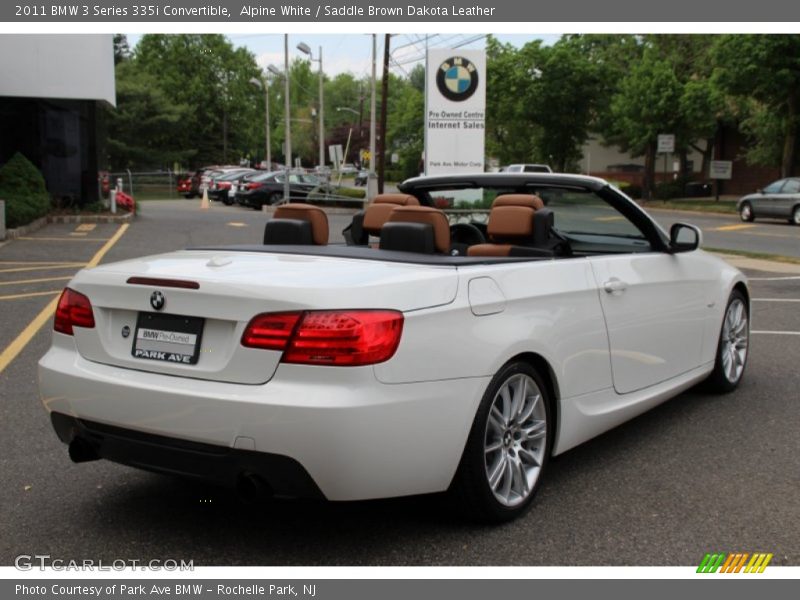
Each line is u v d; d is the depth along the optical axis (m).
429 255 3.86
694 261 5.39
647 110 39.81
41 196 19.98
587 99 48.44
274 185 31.23
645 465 4.49
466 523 3.72
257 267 3.55
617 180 54.62
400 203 5.25
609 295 4.36
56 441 4.83
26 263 13.33
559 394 3.96
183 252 4.31
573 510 3.88
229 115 73.06
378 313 3.14
